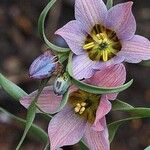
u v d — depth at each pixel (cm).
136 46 38
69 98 39
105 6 39
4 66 84
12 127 79
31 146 79
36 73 36
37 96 36
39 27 36
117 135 82
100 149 38
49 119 40
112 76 37
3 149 79
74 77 37
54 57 37
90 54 39
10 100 80
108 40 39
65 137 39
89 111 39
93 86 35
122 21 39
